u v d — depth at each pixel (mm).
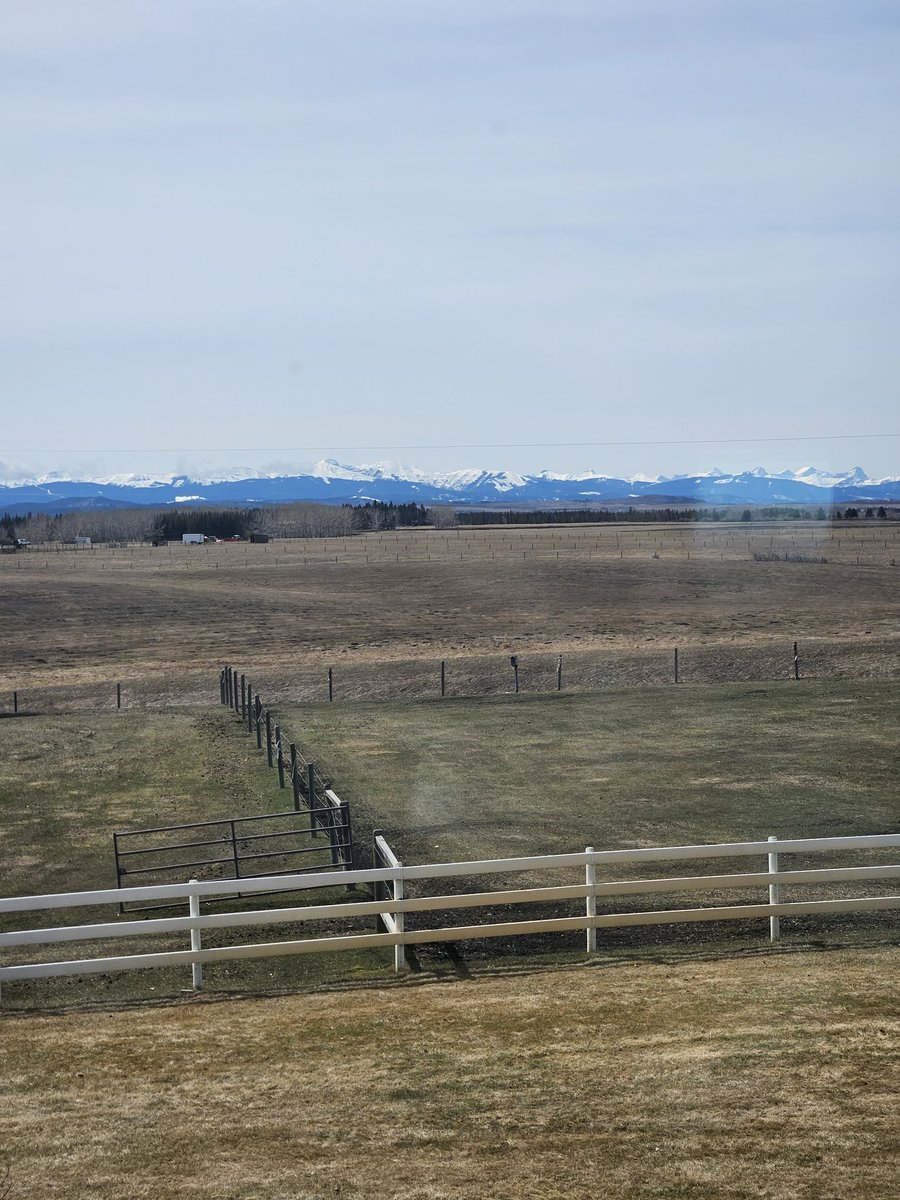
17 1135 8555
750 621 53562
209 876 17031
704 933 13320
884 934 13078
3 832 19953
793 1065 9164
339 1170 7812
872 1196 7234
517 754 25359
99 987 12398
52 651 49188
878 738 25797
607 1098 8734
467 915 14547
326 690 38500
